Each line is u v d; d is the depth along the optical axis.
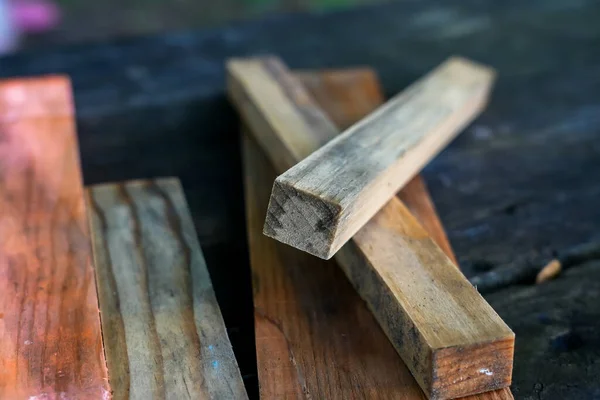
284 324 0.37
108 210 0.42
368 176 0.36
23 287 0.37
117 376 0.34
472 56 0.65
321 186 0.34
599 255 0.42
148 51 0.64
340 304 0.38
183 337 0.35
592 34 0.69
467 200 0.46
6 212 0.41
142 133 0.51
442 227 0.43
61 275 0.38
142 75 0.59
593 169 0.49
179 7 1.09
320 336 0.36
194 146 0.50
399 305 0.34
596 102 0.56
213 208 0.45
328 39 0.69
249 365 0.37
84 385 0.33
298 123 0.45
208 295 0.37
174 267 0.39
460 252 0.42
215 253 0.42
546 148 0.50
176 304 0.37
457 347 0.33
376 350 0.36
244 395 0.33
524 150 0.50
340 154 0.38
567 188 0.47
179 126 0.52
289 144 0.43
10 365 0.34
